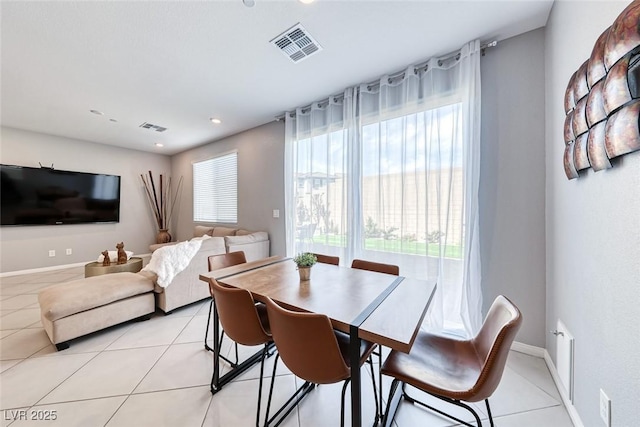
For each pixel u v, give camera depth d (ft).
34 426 4.48
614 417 3.21
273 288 4.98
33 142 14.38
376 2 5.47
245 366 6.07
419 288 4.99
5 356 6.53
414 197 7.95
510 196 6.63
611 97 2.97
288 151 11.53
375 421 4.41
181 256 9.33
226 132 14.61
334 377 3.54
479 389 3.12
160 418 4.65
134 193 18.45
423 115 7.71
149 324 8.38
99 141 16.38
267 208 13.26
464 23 6.11
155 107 11.00
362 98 9.00
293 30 6.31
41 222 14.58
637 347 2.77
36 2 5.31
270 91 9.61
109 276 8.56
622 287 3.06
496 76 6.80
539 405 4.89
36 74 8.16
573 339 4.52
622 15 2.75
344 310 3.94
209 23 6.02
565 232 4.97
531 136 6.36
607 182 3.39
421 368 3.92
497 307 4.12
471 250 6.87
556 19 5.37
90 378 5.73
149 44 6.75
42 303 7.07
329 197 10.06
